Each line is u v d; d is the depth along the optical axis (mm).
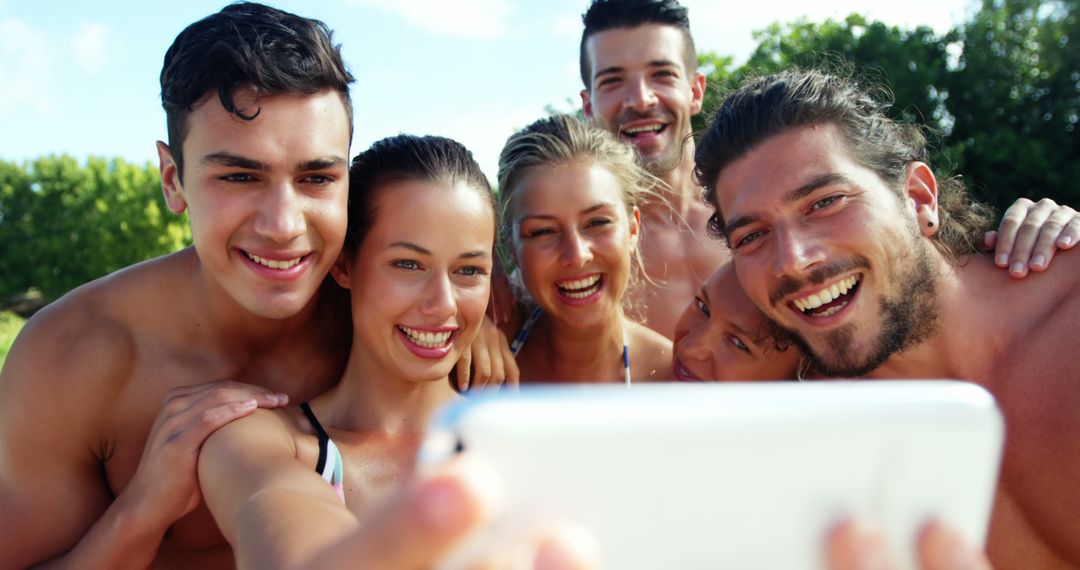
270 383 725
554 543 186
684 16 1403
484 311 692
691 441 198
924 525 216
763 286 648
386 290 654
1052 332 635
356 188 681
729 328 761
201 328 699
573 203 849
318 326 743
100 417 668
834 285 623
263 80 594
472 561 187
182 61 612
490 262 696
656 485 196
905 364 667
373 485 630
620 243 876
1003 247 678
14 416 648
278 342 725
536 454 190
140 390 679
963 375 658
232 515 430
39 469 651
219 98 598
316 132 616
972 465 220
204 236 622
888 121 685
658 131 1363
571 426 191
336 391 689
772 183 631
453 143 711
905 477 216
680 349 803
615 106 1366
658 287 1231
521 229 878
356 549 187
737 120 663
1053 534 637
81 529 664
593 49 1402
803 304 634
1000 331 651
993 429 220
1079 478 614
